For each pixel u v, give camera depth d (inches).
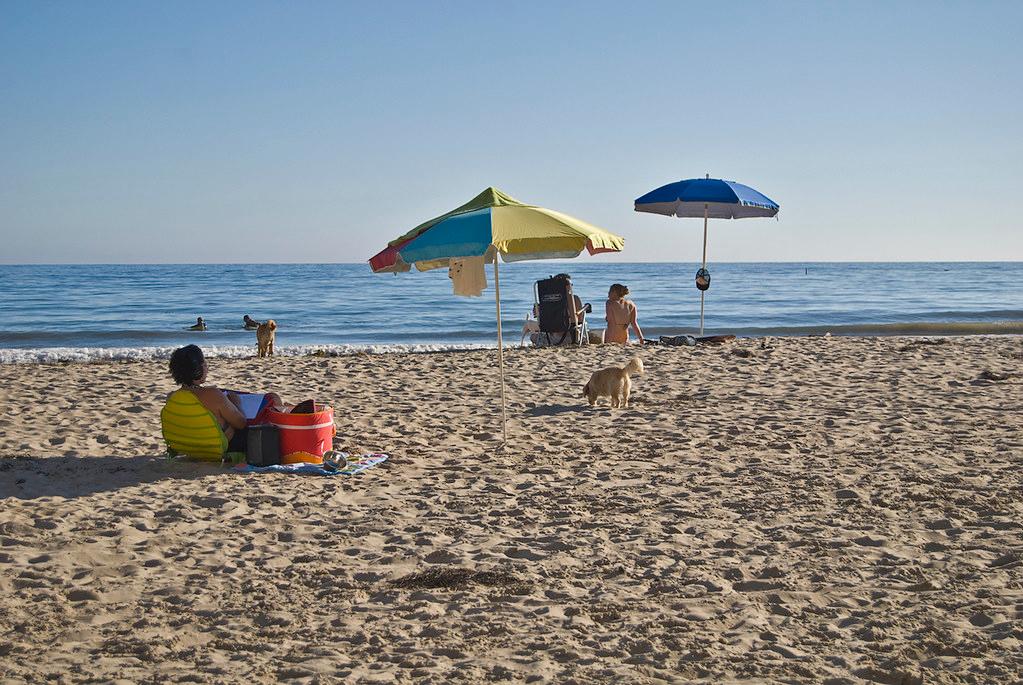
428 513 239.3
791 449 301.4
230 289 2373.3
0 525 225.5
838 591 174.2
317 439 293.1
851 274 4138.8
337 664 145.2
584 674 138.9
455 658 147.6
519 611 168.4
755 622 159.0
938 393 402.3
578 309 667.4
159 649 153.3
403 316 1489.9
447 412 386.3
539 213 286.0
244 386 460.1
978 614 158.2
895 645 147.0
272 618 167.8
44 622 166.6
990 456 281.1
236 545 214.2
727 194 537.6
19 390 432.5
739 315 1492.4
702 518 227.9
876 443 305.9
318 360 565.3
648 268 5713.6
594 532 218.5
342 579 189.2
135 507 243.4
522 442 325.4
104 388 439.5
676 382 451.8
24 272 4436.5
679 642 150.9
